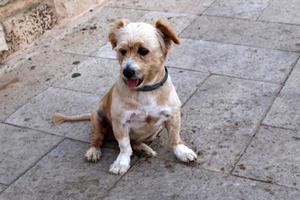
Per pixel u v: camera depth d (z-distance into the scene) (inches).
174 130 80.7
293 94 91.1
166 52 77.5
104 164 82.6
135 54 75.1
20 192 80.0
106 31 112.4
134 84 75.5
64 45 109.9
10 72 104.0
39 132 89.4
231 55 101.2
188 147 83.5
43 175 82.0
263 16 110.7
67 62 104.9
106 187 79.2
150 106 77.9
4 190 80.5
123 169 80.4
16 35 107.0
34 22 109.7
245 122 86.7
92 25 115.0
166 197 77.1
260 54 100.7
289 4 113.4
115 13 118.0
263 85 93.5
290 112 87.7
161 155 82.8
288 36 104.5
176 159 81.9
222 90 93.4
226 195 76.5
